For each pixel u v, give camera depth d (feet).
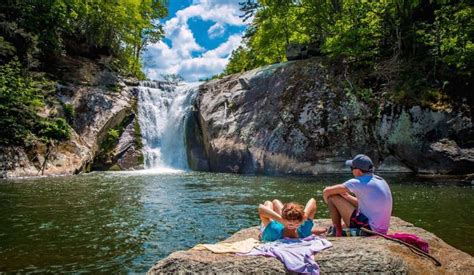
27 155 68.49
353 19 83.10
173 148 92.22
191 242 25.90
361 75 72.84
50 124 74.13
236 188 50.90
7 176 64.18
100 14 106.52
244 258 14.06
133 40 122.11
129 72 106.52
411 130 62.80
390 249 14.89
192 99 92.43
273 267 13.60
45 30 89.56
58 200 41.78
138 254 23.27
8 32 83.10
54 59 90.74
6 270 20.40
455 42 64.34
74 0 97.55
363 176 17.21
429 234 19.17
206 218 33.01
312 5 98.07
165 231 28.68
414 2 71.77
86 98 86.12
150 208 37.40
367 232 16.44
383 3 77.05
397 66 70.90
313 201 17.06
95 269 20.63
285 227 15.46
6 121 68.44
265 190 48.67
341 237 16.66
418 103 63.26
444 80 64.80
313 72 77.56
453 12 69.51
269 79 82.02
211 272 13.67
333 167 67.26
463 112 61.05
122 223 31.09
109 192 47.73
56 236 27.12
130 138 89.97
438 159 59.72
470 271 15.11
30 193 46.73
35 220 32.01
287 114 74.33
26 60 82.64
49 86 81.61
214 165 79.41
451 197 40.16
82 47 100.22
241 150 75.51
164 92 100.12
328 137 69.36
